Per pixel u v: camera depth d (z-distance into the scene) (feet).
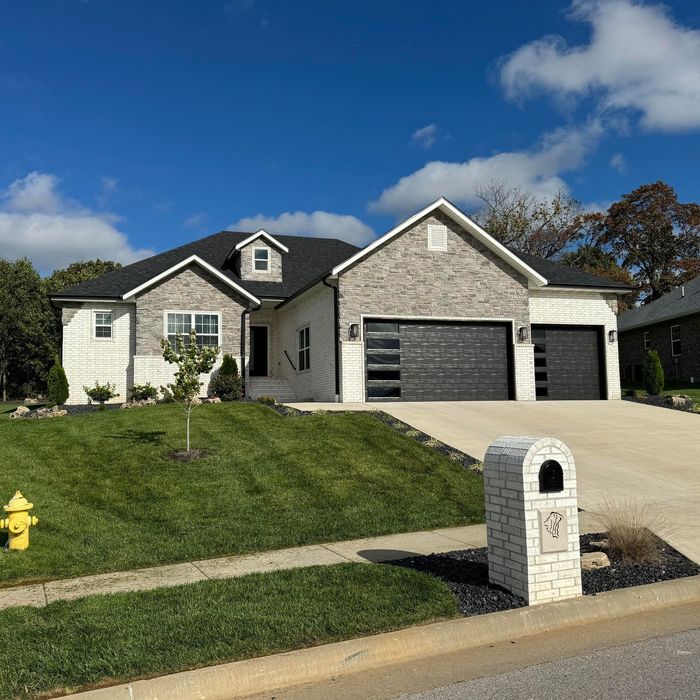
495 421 51.60
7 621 17.47
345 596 18.86
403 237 65.26
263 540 26.16
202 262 69.51
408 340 65.00
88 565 23.27
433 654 16.16
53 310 134.00
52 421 47.91
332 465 36.76
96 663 14.60
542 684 14.14
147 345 67.92
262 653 15.20
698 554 23.68
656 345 117.39
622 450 43.09
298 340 74.49
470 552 24.16
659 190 170.30
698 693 13.51
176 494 31.55
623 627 17.81
